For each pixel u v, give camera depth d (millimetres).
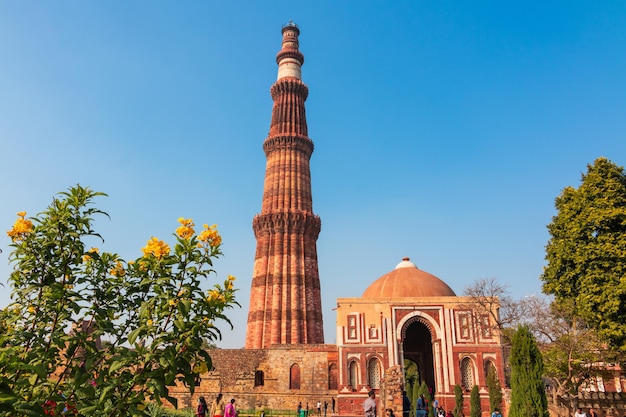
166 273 9523
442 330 46188
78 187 9719
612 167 35594
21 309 9523
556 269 36125
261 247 68562
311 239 69500
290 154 73438
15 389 7770
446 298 47281
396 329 46781
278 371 52750
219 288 9859
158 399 8430
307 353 52656
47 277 9273
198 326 8922
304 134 76438
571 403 35656
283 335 62344
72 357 9086
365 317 47344
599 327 32406
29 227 9359
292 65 80625
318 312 66375
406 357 56906
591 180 35750
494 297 45844
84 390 8188
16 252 9352
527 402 23266
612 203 34156
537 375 23625
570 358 36094
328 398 50625
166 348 8656
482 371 44469
